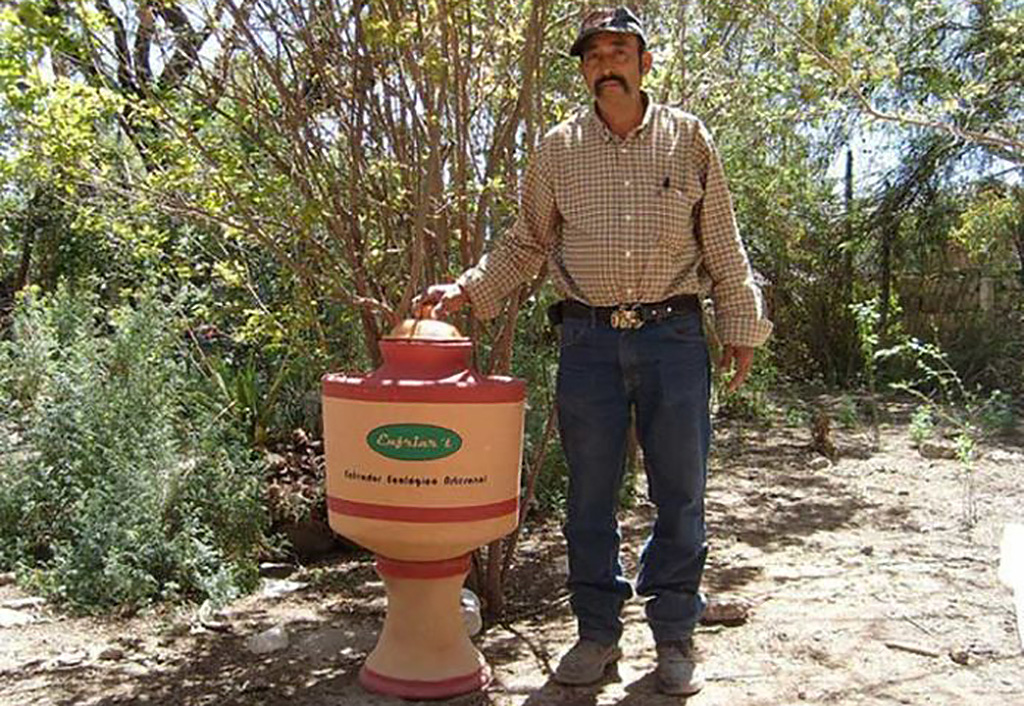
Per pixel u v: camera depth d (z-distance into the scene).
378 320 4.20
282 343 4.65
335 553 5.32
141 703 3.42
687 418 3.38
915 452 8.02
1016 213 11.88
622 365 3.38
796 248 12.85
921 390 11.80
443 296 3.60
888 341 12.19
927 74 7.74
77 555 4.58
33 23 3.60
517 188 4.29
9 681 3.62
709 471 7.38
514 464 3.37
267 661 3.78
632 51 3.30
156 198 4.22
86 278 7.16
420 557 3.34
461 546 3.33
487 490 3.29
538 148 3.53
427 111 3.87
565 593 4.55
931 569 4.79
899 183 12.55
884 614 4.13
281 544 5.09
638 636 3.95
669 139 3.35
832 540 5.40
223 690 3.51
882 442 8.51
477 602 4.13
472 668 3.46
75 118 4.12
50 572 4.64
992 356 11.91
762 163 10.66
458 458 3.23
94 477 4.90
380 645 3.52
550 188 3.47
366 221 4.14
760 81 6.04
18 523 5.10
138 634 4.11
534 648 3.88
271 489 5.24
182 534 4.66
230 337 6.14
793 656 3.71
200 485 4.96
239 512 4.95
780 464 7.63
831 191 13.00
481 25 4.08
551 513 5.84
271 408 5.83
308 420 6.11
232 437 5.54
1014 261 12.55
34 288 6.52
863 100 4.92
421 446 3.21
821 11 5.43
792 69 6.14
